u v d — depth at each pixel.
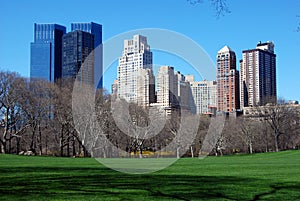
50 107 63.97
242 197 15.55
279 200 14.95
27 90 62.38
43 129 65.94
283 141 95.50
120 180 20.95
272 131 92.88
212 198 15.26
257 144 90.94
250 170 28.97
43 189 17.05
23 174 23.69
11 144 73.44
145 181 20.59
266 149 92.62
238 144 87.31
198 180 21.36
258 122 91.38
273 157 57.53
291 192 16.88
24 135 66.62
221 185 19.11
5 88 60.22
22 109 62.09
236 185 19.14
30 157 47.97
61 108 63.09
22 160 40.19
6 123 60.97
